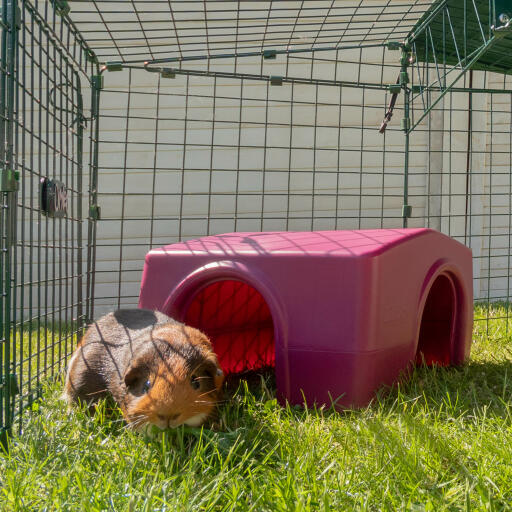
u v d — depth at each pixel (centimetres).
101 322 80
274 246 78
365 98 166
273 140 166
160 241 167
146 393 59
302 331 72
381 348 71
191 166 166
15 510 44
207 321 92
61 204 81
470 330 94
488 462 50
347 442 56
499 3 76
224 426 63
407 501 45
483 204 171
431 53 112
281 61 163
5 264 61
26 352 101
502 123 171
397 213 169
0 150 61
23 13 65
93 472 52
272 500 45
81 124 96
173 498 45
